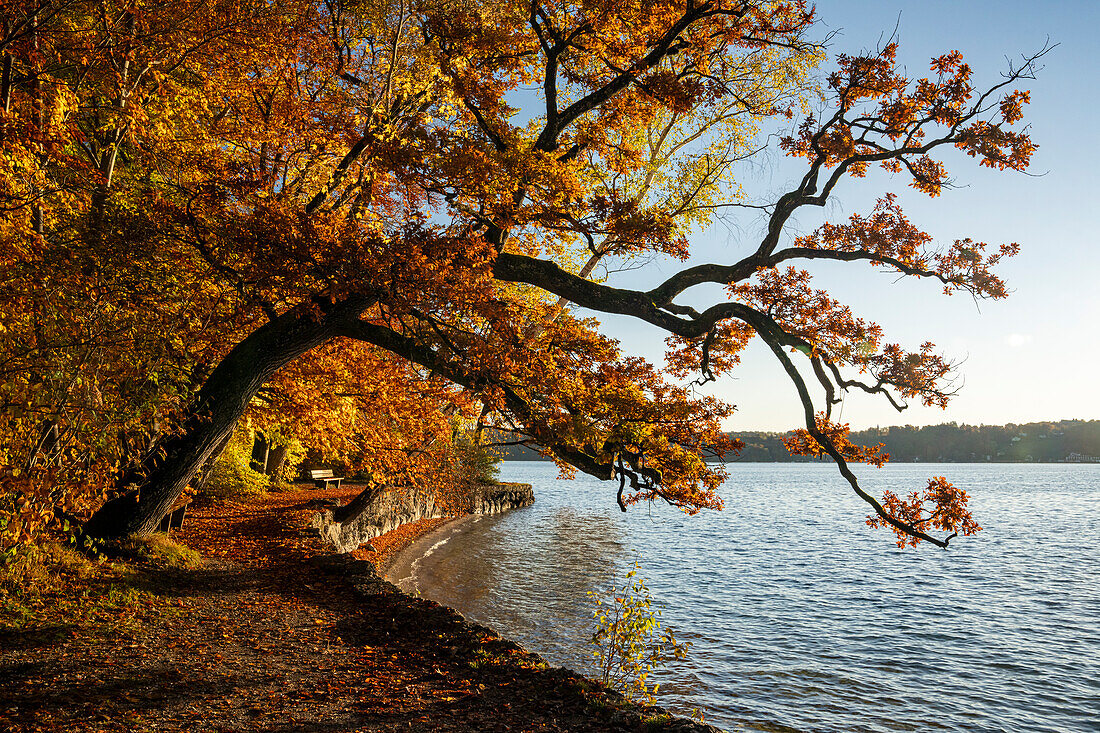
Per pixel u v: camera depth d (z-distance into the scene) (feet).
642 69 38.34
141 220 30.60
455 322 32.53
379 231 33.06
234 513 60.39
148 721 16.40
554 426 31.04
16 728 15.16
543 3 38.34
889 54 35.63
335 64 43.57
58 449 25.61
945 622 60.49
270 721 17.04
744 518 169.48
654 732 17.63
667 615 57.77
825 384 35.58
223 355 39.88
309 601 30.48
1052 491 304.50
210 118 42.60
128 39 33.30
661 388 33.88
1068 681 44.45
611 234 32.73
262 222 30.71
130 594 27.25
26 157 24.79
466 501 71.10
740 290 37.55
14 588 24.88
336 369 47.96
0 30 27.48
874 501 33.37
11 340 24.27
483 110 35.63
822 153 36.42
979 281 33.50
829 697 39.19
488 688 20.39
